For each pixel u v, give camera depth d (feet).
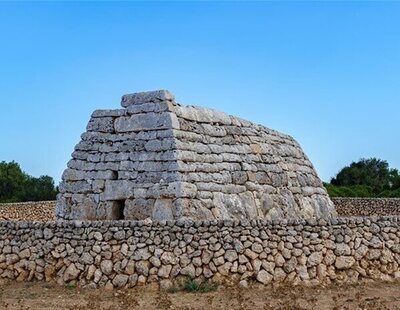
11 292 38.96
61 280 40.47
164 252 39.81
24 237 42.78
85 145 50.72
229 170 51.01
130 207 47.16
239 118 57.47
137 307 34.40
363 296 37.09
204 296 36.78
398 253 43.16
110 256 40.22
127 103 50.37
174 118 48.37
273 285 38.96
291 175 60.13
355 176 193.77
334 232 41.93
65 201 50.21
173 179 45.93
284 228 41.06
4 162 161.99
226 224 40.42
